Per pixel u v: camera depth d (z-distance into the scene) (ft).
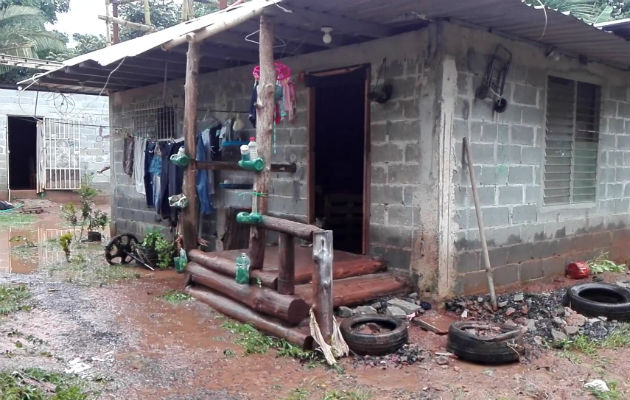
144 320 18.24
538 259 23.38
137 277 24.70
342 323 16.57
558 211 24.27
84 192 40.42
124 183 36.14
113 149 37.29
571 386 13.93
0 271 26.53
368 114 21.35
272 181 25.48
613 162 27.45
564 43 22.16
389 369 14.84
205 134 27.76
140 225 34.47
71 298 20.84
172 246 26.61
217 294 20.04
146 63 26.43
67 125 60.95
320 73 23.11
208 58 25.36
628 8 38.70
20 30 63.16
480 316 18.69
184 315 18.81
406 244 20.25
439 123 19.02
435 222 19.25
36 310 19.24
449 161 19.34
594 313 19.11
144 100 33.88
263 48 17.47
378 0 16.49
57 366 14.16
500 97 20.81
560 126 24.17
